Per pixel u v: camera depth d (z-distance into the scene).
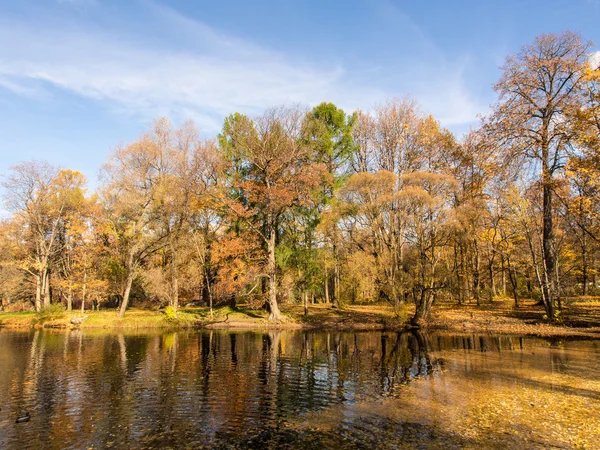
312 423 10.80
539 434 9.75
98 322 35.84
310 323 35.41
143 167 38.41
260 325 35.03
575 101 28.45
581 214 29.12
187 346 24.17
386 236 36.78
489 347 22.66
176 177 37.81
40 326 36.06
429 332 30.25
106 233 41.28
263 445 9.42
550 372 16.28
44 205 43.38
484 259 48.03
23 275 48.09
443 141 39.06
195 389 14.33
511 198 32.75
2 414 11.87
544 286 33.34
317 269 38.97
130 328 34.53
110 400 13.11
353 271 39.94
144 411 12.01
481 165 34.16
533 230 35.28
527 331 28.47
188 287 40.31
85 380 15.77
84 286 41.31
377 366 17.98
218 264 39.16
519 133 31.33
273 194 33.69
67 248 44.94
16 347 24.00
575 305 35.81
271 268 36.06
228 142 42.41
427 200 31.23
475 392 13.52
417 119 39.91
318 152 40.38
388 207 34.28
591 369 16.75
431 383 14.80
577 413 11.23
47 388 14.62
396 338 27.39
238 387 14.55
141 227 38.97
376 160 41.69
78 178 46.03
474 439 9.50
